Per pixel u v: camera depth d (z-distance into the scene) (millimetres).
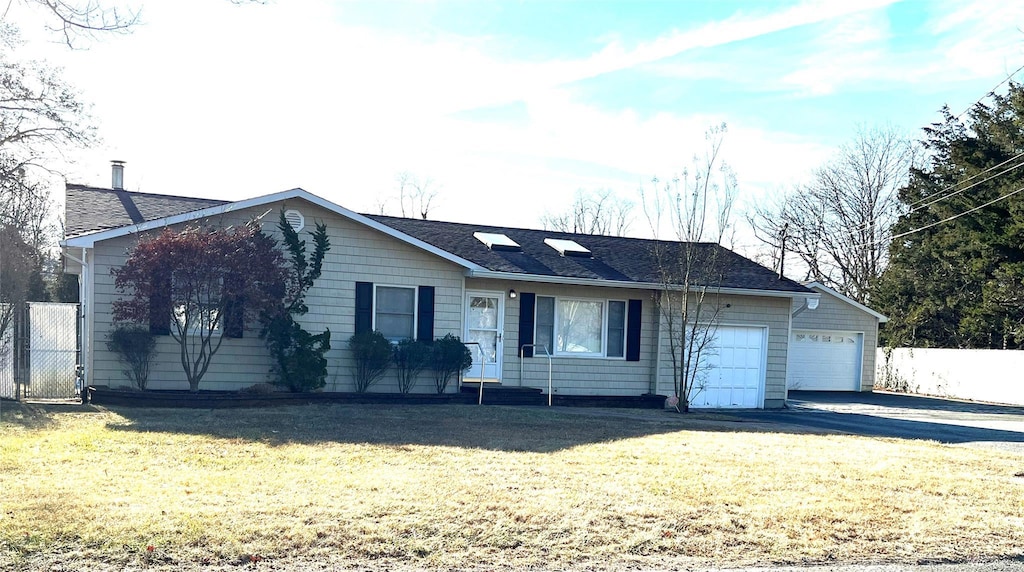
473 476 8375
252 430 11195
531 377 18219
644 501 7508
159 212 16250
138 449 9469
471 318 17891
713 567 5934
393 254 16594
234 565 5578
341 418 12875
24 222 24172
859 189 41562
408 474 8398
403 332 16781
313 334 15945
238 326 14891
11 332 15258
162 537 5980
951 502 7910
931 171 35844
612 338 18938
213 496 7219
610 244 21297
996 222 29109
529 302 18188
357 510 6855
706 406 19547
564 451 10148
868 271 41219
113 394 14164
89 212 15695
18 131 19312
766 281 20359
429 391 16812
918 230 34094
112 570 5395
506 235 20578
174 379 15094
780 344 20328
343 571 5570
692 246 18047
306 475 8234
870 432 14023
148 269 13672
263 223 15641
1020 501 8023
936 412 19891
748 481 8523
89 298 14555
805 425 15070
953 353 26375
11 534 5922
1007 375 24406
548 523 6723
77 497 7027
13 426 11234
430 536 6301
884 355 29391
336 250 16203
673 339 19000
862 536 6730
